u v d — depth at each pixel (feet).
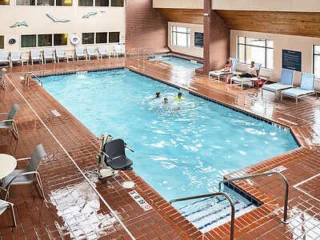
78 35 73.20
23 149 29.55
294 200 21.89
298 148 29.86
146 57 78.64
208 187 26.25
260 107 40.96
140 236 18.52
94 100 48.03
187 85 51.70
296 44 47.83
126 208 21.03
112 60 73.92
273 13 46.09
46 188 23.29
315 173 25.29
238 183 24.08
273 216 20.29
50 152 28.94
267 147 32.42
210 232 18.92
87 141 31.24
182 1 68.54
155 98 48.11
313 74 42.96
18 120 36.86
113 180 24.32
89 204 21.43
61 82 57.72
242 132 36.01
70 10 71.05
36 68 64.90
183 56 78.28
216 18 57.06
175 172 28.66
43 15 68.64
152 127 38.04
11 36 66.49
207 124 38.37
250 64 56.08
